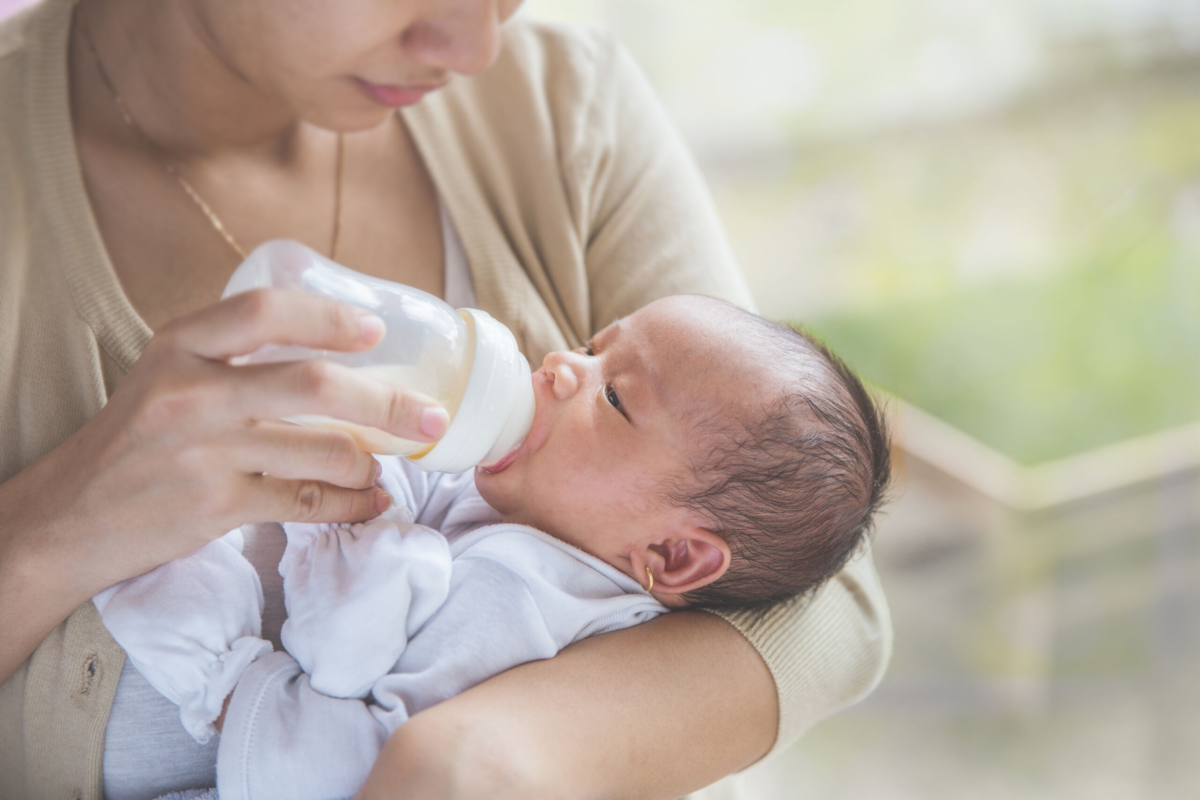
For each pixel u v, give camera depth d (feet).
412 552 2.86
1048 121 12.44
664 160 3.96
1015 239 11.78
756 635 3.01
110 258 3.25
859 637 3.33
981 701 8.18
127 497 2.50
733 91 13.05
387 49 2.76
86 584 2.70
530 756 2.43
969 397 10.91
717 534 3.12
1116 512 9.43
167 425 2.36
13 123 3.31
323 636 2.76
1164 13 12.25
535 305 3.59
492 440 2.80
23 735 2.94
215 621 2.75
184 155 3.43
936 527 9.29
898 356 11.15
